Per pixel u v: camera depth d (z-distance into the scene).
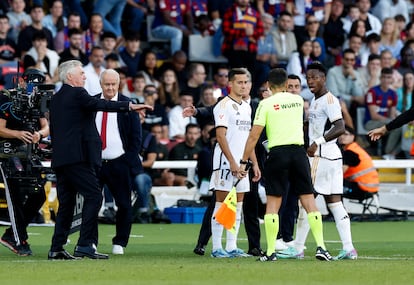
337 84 77.00
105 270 32.72
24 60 67.75
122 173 41.34
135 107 37.31
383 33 82.56
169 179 67.69
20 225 40.16
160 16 78.38
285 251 39.16
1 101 39.28
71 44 69.44
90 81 65.75
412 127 75.06
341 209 39.34
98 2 76.25
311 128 39.72
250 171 40.31
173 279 29.91
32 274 31.56
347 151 64.25
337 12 81.31
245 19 76.00
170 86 72.75
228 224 38.25
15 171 39.28
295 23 79.81
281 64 77.00
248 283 28.62
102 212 63.28
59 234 37.94
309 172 37.06
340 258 38.97
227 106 39.78
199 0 79.38
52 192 61.22
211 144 62.88
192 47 78.19
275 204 37.09
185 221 63.56
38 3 74.75
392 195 70.88
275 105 36.97
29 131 39.56
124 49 73.94
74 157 37.38
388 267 33.91
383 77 75.88
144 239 50.88
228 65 77.56
